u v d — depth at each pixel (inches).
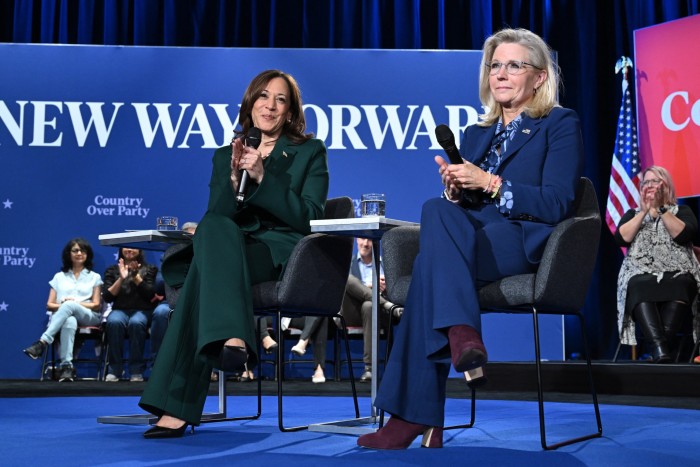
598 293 235.5
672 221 160.9
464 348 65.7
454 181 80.2
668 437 85.5
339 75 227.8
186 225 139.6
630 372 153.4
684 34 219.9
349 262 97.9
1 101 225.1
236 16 250.1
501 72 86.1
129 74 227.5
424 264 71.7
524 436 87.0
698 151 216.8
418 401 73.4
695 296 161.6
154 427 84.8
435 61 227.8
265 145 104.0
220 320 78.4
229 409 128.9
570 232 77.9
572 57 247.4
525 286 77.6
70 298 216.4
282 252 92.0
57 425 100.0
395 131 226.5
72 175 224.7
